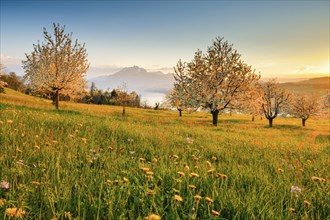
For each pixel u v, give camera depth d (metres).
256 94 35.56
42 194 3.23
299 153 9.91
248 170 5.64
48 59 35.84
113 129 9.74
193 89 34.38
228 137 14.09
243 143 11.69
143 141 8.65
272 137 19.81
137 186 3.79
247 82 34.12
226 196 3.86
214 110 34.09
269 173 5.86
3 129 6.70
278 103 50.59
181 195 3.82
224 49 34.72
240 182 4.75
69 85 36.62
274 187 4.45
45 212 2.91
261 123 58.72
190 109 35.28
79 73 37.31
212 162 7.06
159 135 10.48
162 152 7.06
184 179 4.35
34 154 4.98
